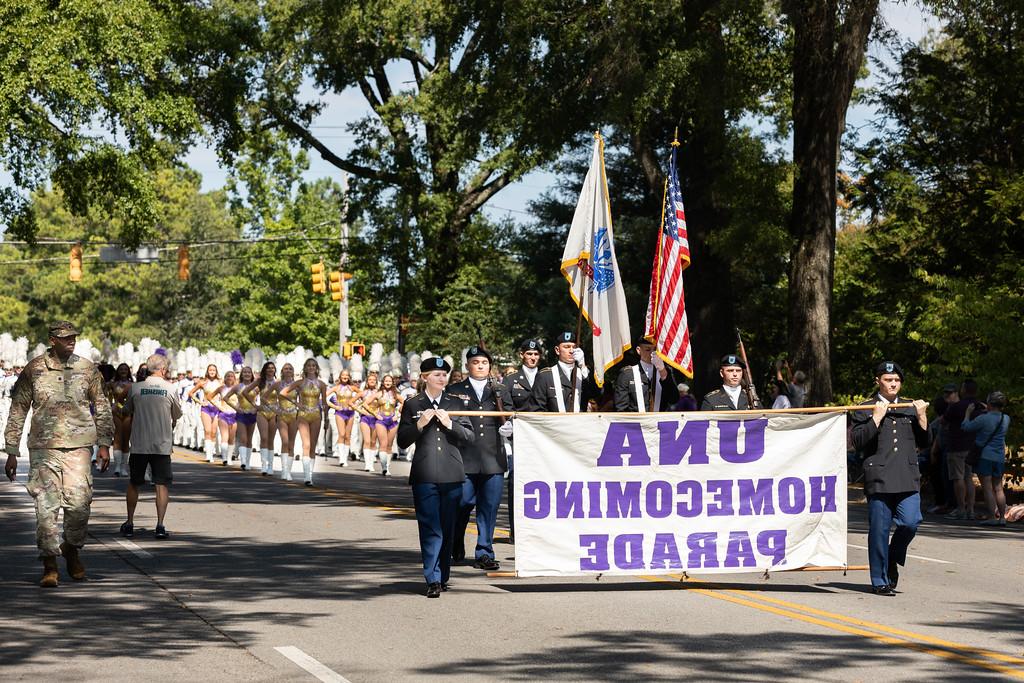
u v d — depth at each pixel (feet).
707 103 102.99
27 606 39.27
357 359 144.05
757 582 46.03
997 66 106.73
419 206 165.68
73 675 29.89
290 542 55.57
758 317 149.89
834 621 37.58
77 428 43.65
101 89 98.07
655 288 54.95
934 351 111.96
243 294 302.04
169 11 120.47
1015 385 85.35
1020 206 100.53
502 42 106.93
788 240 103.76
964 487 74.23
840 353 139.23
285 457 93.56
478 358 48.06
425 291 169.99
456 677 29.81
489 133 114.32
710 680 29.58
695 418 44.50
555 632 35.60
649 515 44.24
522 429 43.88
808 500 44.78
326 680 29.43
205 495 79.20
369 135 167.73
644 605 40.47
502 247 177.37
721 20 101.81
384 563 49.32
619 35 97.96
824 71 102.89
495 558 50.67
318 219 287.28
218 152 149.69
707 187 116.06
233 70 145.48
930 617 38.52
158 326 375.45
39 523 43.01
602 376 52.65
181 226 377.09
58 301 376.89
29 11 90.22
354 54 158.81
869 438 43.37
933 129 112.57
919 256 115.24
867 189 117.60
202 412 117.39
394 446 111.45
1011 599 42.52
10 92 89.92
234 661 31.48
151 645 33.45
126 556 50.67
